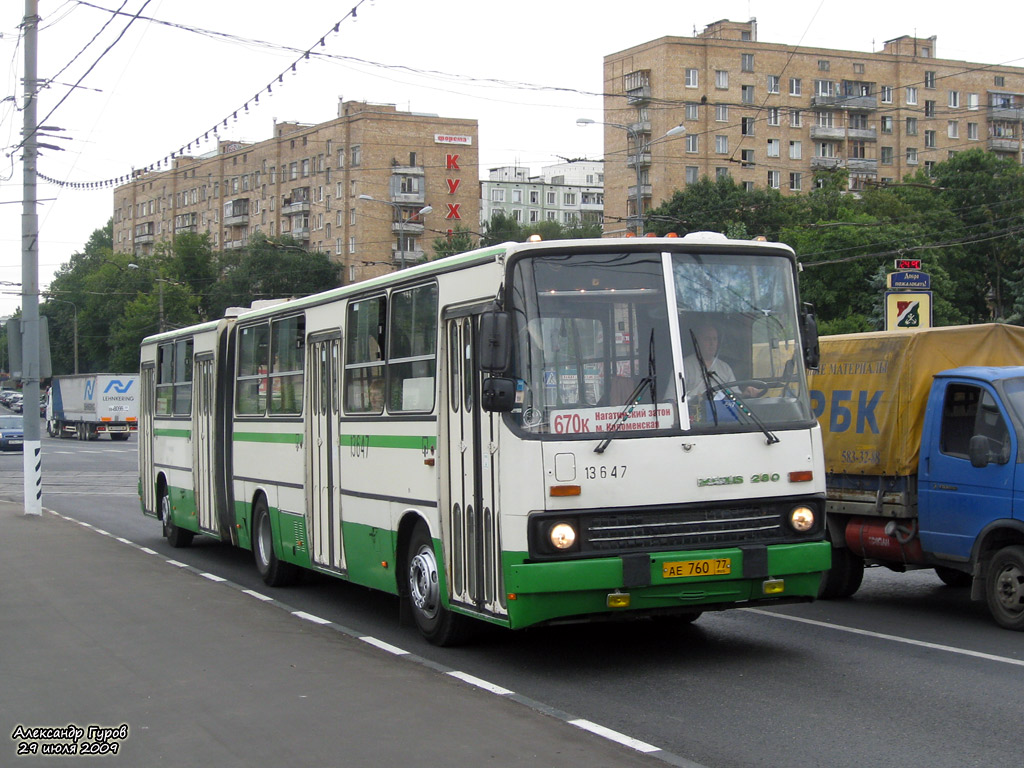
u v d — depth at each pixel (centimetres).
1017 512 952
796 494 840
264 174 9294
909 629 1006
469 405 860
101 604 1166
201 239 8500
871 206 5941
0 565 1484
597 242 828
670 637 978
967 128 8756
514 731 659
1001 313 6131
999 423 980
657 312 828
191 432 1633
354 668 845
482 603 841
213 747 637
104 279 8712
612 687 792
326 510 1161
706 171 7788
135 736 665
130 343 8050
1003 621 981
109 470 3884
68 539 1806
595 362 809
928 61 8562
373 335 1051
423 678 809
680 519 806
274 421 1309
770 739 653
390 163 8294
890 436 1081
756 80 7938
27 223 2280
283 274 7588
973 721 689
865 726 679
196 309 8162
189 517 1652
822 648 922
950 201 6175
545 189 13488
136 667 855
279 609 1136
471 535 858
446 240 7262
